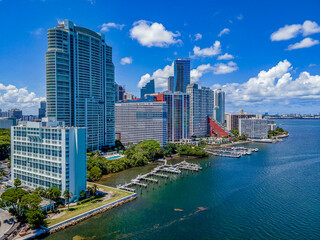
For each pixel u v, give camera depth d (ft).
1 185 569.64
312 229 397.60
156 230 397.19
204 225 414.21
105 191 561.02
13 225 388.16
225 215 451.12
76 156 497.46
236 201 517.14
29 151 540.11
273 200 519.60
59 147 481.05
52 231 383.24
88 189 521.65
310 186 610.24
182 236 380.58
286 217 440.86
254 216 446.19
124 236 379.55
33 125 522.88
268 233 388.16
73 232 388.16
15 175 573.33
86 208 457.27
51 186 496.64
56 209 450.71
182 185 632.79
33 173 531.50
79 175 504.02
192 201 519.19
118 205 494.59
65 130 475.72
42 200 421.59
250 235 383.24
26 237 359.05
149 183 652.07
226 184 636.07
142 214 454.81
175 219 435.53
